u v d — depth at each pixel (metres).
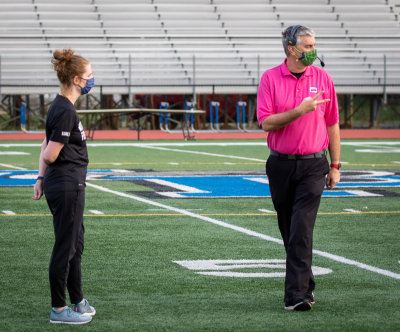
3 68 39.41
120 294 6.62
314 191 6.16
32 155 22.62
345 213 11.52
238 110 38.06
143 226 10.23
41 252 8.45
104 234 9.61
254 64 41.94
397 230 10.03
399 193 13.95
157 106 41.69
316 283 7.06
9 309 6.11
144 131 36.53
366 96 41.78
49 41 40.91
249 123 40.09
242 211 11.65
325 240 9.28
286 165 6.21
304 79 6.23
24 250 8.55
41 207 11.90
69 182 5.64
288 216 6.48
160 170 18.19
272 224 10.44
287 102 6.20
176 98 41.59
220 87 39.62
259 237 9.42
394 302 6.35
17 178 16.09
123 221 10.65
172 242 9.08
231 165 19.64
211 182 15.65
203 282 7.07
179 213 11.41
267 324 5.65
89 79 5.63
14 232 9.69
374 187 14.88
